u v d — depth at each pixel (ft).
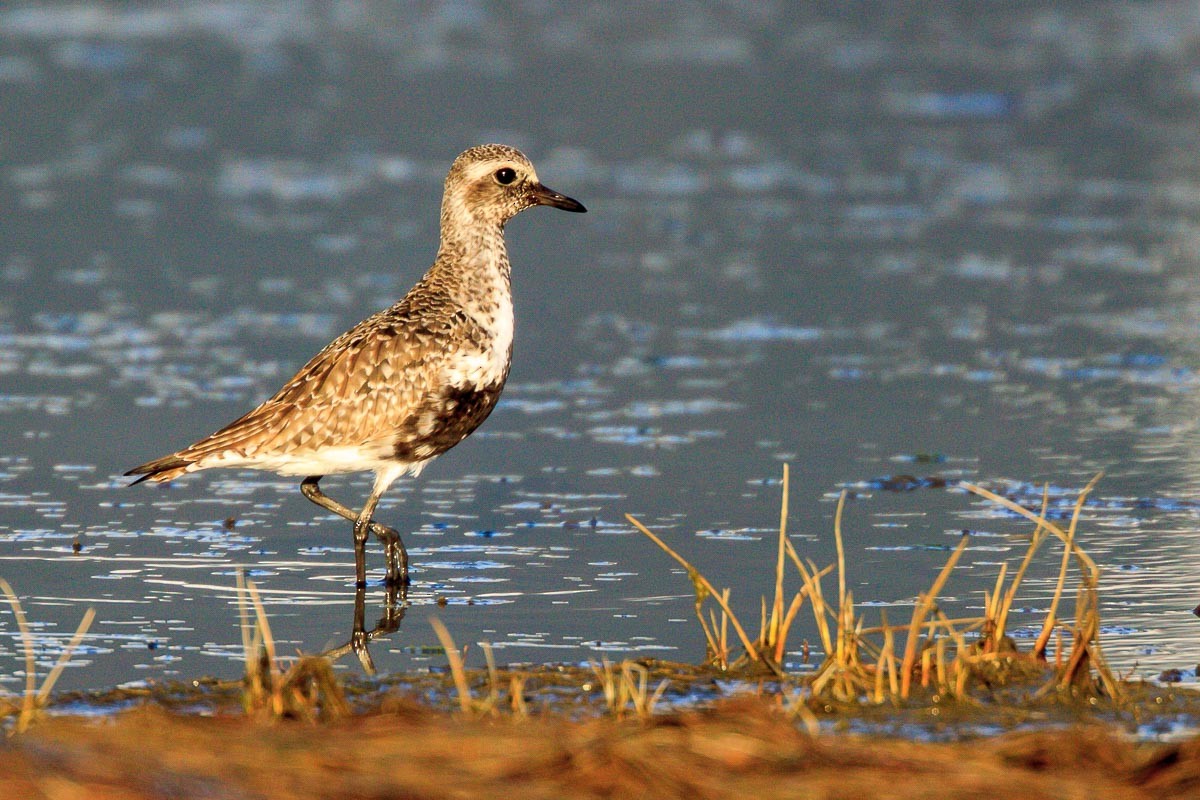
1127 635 33.63
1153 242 77.05
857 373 56.90
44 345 59.06
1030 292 68.13
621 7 147.64
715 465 46.88
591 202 85.61
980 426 50.52
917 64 123.24
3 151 93.61
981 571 38.01
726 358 58.95
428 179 89.10
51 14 137.08
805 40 132.46
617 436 49.90
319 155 94.27
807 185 89.66
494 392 40.42
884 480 45.11
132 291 66.80
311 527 42.16
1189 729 27.89
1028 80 117.29
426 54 124.26
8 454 47.11
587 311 65.57
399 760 23.94
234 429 38.40
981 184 89.76
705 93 112.98
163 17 137.28
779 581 31.96
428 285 40.45
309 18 138.82
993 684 30.04
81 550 39.78
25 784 22.27
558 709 28.84
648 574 38.19
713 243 77.20
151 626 34.71
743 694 28.37
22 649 33.14
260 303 65.05
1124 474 45.52
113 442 48.32
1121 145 99.09
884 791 23.07
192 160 92.79
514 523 42.14
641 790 23.08
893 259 73.92
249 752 24.14
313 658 28.55
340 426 38.34
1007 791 23.16
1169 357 58.54
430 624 34.99
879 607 35.65
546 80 115.96
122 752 23.86
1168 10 146.20
